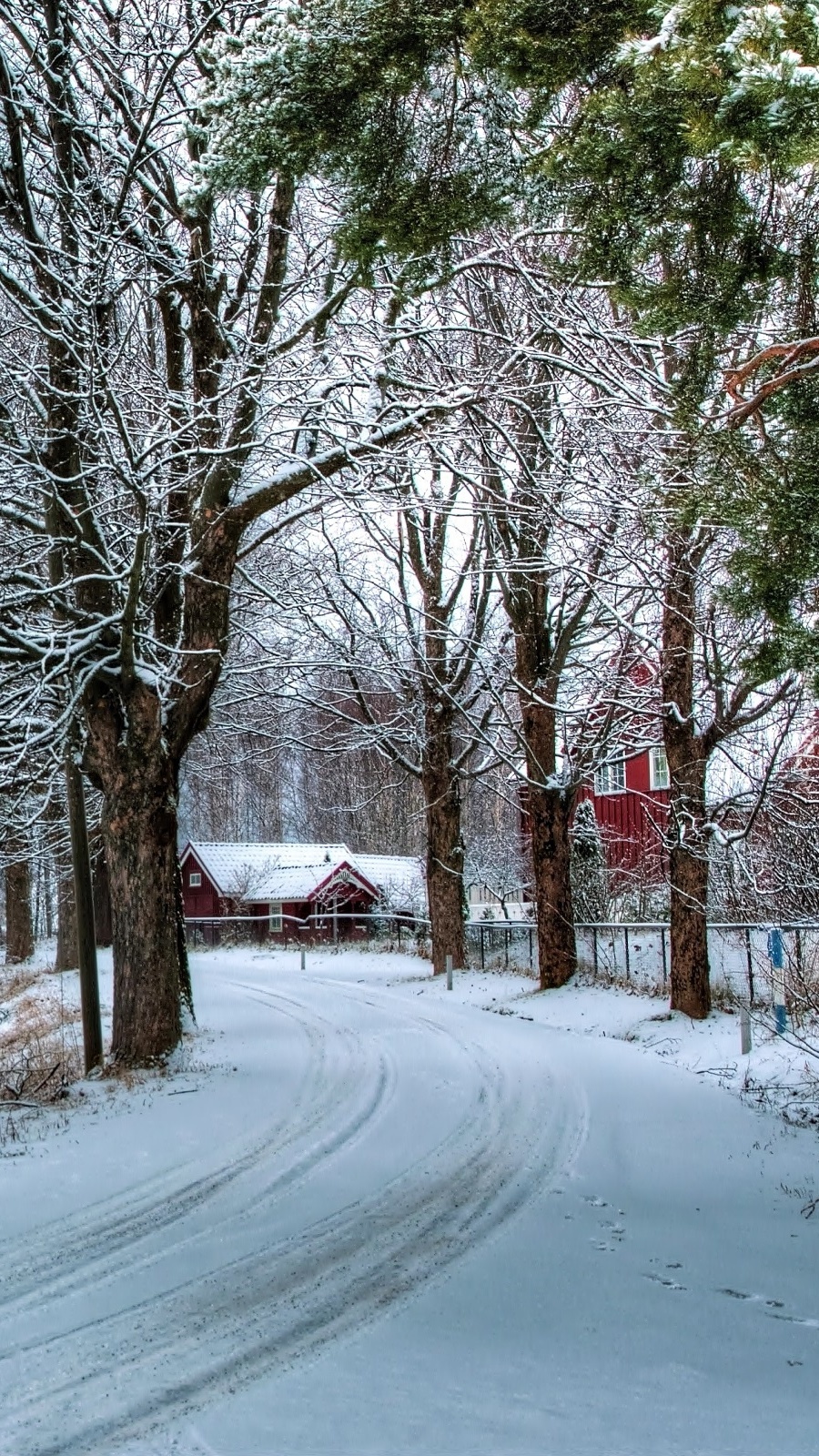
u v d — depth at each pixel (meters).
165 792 15.95
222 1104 12.89
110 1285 7.25
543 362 16.47
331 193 10.74
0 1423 5.30
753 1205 8.98
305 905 44.16
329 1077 14.49
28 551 17.55
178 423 16.16
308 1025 19.67
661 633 19.11
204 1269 7.54
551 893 22.53
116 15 15.30
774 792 17.75
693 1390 5.60
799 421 7.09
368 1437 5.07
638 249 6.94
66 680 15.81
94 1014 15.73
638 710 20.73
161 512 17.83
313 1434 5.11
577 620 22.25
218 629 16.52
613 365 16.48
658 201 6.60
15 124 13.24
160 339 20.44
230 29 14.61
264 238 17.03
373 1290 7.10
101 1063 15.72
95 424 14.70
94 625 14.78
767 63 4.67
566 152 6.59
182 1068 15.18
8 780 16.41
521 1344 6.21
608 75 6.48
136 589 13.96
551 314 16.42
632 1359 6.00
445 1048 16.64
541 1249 7.86
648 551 17.78
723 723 17.72
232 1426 5.22
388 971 30.11
